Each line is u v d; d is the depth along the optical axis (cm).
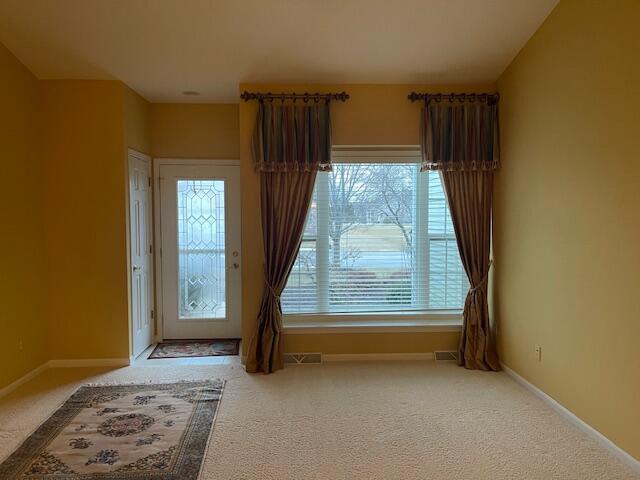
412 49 375
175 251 496
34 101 398
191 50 371
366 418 315
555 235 326
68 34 350
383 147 435
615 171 265
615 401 267
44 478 243
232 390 365
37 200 402
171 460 261
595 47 281
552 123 329
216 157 491
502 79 409
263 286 423
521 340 377
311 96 416
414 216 449
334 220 446
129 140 428
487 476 247
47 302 415
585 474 249
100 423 306
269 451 272
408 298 453
